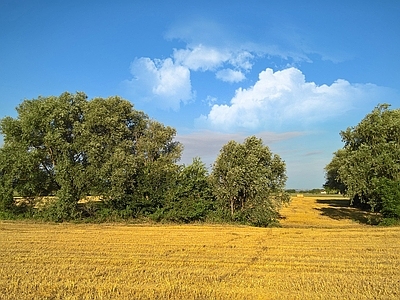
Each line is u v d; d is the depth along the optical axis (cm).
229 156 4338
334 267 1902
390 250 2416
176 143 5588
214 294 1394
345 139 5125
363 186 4484
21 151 4328
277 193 4362
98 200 4509
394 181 4312
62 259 2088
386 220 4259
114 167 4384
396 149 4484
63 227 3853
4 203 4459
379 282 1559
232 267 1894
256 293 1397
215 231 3534
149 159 5253
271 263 2000
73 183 4328
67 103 4669
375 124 4766
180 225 4153
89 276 1669
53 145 4419
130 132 5184
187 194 4438
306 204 8869
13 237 3006
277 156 4509
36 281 1577
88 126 4588
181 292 1418
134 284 1530
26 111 4519
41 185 4559
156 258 2128
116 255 2220
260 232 3472
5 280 1600
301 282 1560
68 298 1352
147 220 4431
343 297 1355
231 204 4350
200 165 4569
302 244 2694
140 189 4516
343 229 3791
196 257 2162
